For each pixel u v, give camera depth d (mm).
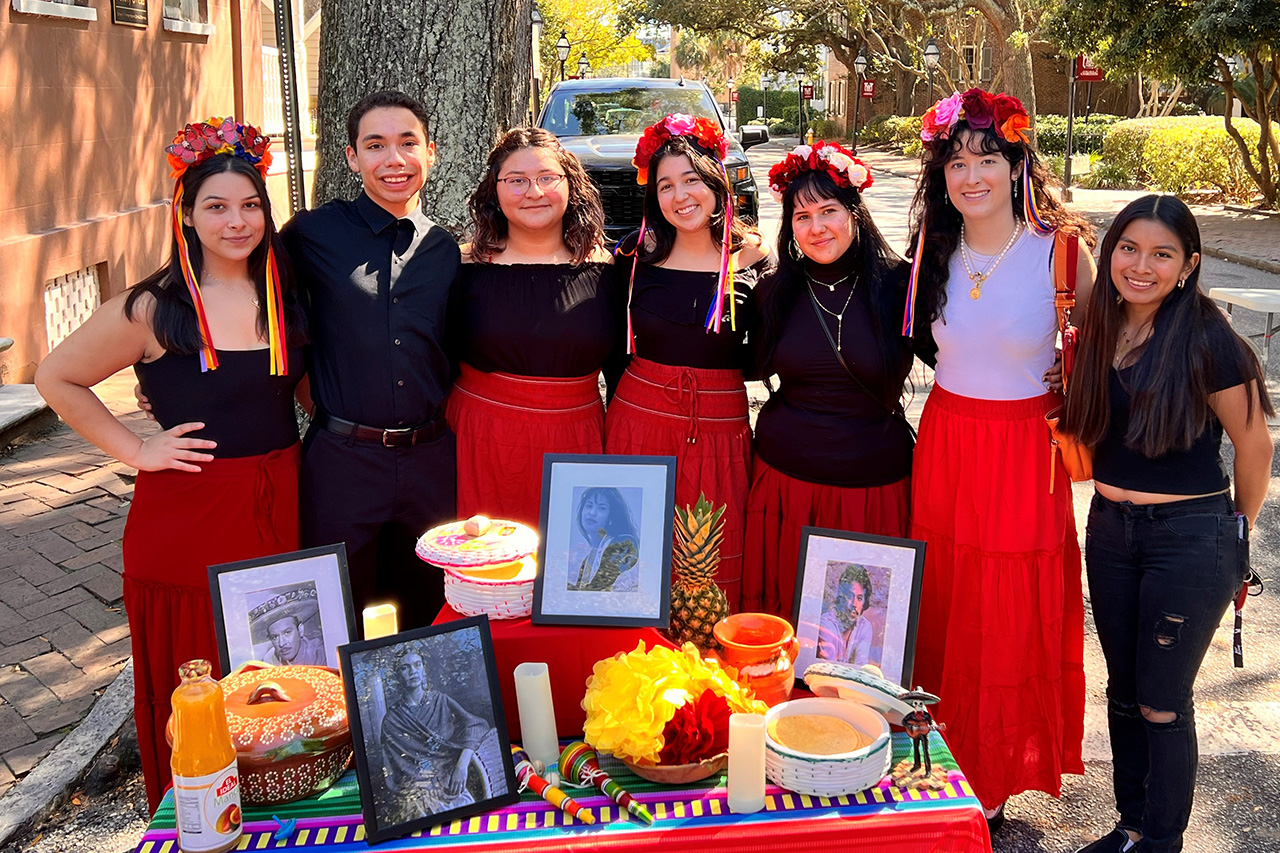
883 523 3035
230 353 2693
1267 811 3010
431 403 2969
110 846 2895
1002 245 2734
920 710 2035
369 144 2883
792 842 1879
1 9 6523
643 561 2275
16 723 3359
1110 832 2846
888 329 2877
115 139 8156
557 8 35656
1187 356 2387
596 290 3150
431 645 1992
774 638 2242
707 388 3150
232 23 11078
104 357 2658
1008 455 2742
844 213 2822
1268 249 12852
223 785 1818
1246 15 13344
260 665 2135
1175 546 2473
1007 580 2771
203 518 2719
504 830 1896
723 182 3037
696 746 1963
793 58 40812
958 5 21031
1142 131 20250
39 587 4258
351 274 2879
